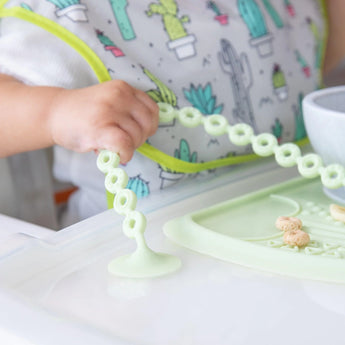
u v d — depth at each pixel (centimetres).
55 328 31
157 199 57
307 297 37
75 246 45
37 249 44
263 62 76
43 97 57
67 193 106
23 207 82
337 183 47
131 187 63
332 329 33
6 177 79
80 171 76
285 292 37
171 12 69
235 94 71
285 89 78
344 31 101
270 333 32
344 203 53
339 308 35
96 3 63
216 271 41
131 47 64
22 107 57
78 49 60
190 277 40
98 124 50
